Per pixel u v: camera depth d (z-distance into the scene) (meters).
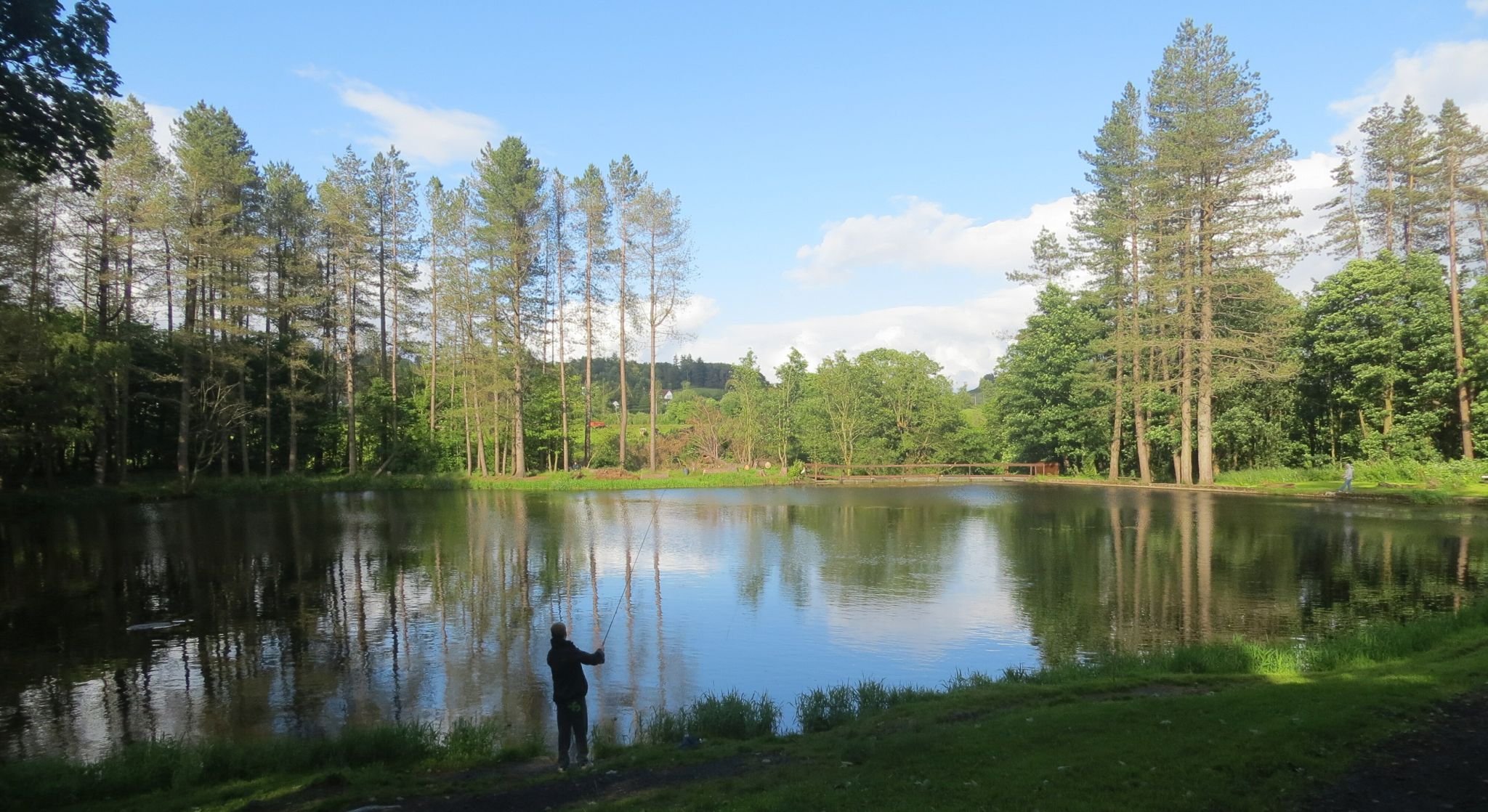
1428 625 9.79
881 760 6.09
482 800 6.04
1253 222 32.34
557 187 49.38
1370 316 32.09
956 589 15.17
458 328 48.66
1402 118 36.00
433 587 15.91
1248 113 32.84
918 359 52.12
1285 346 34.84
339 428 47.53
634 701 9.49
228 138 44.25
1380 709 6.46
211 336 38.03
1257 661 9.15
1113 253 40.19
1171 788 5.03
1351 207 43.19
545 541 21.94
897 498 35.22
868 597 14.63
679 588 15.70
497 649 11.73
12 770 6.76
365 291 48.34
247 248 37.44
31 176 9.56
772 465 51.47
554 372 54.25
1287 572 15.62
